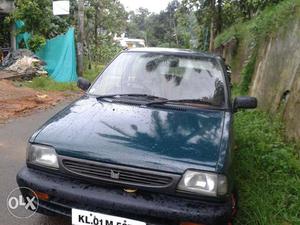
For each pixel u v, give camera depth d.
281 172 4.66
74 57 14.86
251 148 5.35
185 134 3.21
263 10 11.43
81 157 2.90
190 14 22.69
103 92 4.14
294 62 6.48
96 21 25.78
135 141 3.02
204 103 3.98
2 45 15.70
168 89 4.11
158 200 2.79
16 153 5.52
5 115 7.70
